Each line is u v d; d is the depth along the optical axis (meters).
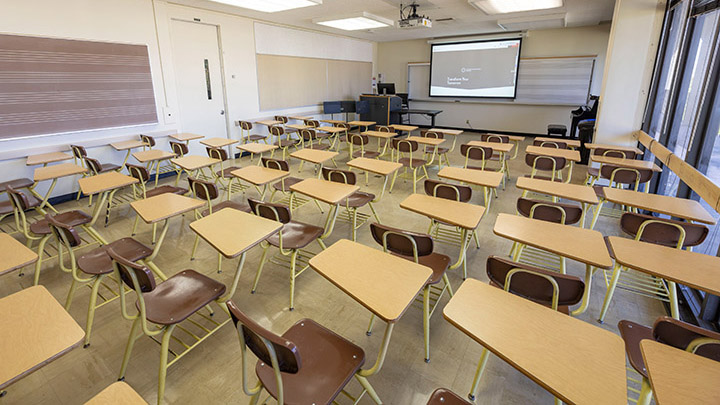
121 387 1.03
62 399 1.85
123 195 4.95
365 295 1.50
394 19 7.58
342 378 1.40
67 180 4.86
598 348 1.21
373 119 10.12
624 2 4.82
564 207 2.68
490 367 2.05
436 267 2.27
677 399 0.99
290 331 1.64
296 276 2.96
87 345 2.20
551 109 9.75
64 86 4.69
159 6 5.61
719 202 2.29
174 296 1.95
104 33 4.98
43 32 4.40
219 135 7.15
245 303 2.61
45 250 3.40
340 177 3.49
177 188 4.02
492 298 1.46
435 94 11.41
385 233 2.10
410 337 2.28
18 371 1.10
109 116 5.24
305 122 7.64
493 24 8.27
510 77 10.04
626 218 2.55
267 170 3.84
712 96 2.90
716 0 3.15
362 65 11.28
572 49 9.09
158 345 2.21
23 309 1.37
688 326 1.30
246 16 7.11
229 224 2.25
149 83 5.67
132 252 2.47
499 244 3.53
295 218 4.18
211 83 6.81
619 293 2.73
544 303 1.73
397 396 1.85
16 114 4.32
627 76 5.04
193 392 1.88
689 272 1.74
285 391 1.34
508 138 5.89
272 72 8.05
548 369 1.13
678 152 3.94
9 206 3.40
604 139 5.36
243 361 1.39
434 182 3.21
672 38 4.61
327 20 7.00
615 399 1.02
